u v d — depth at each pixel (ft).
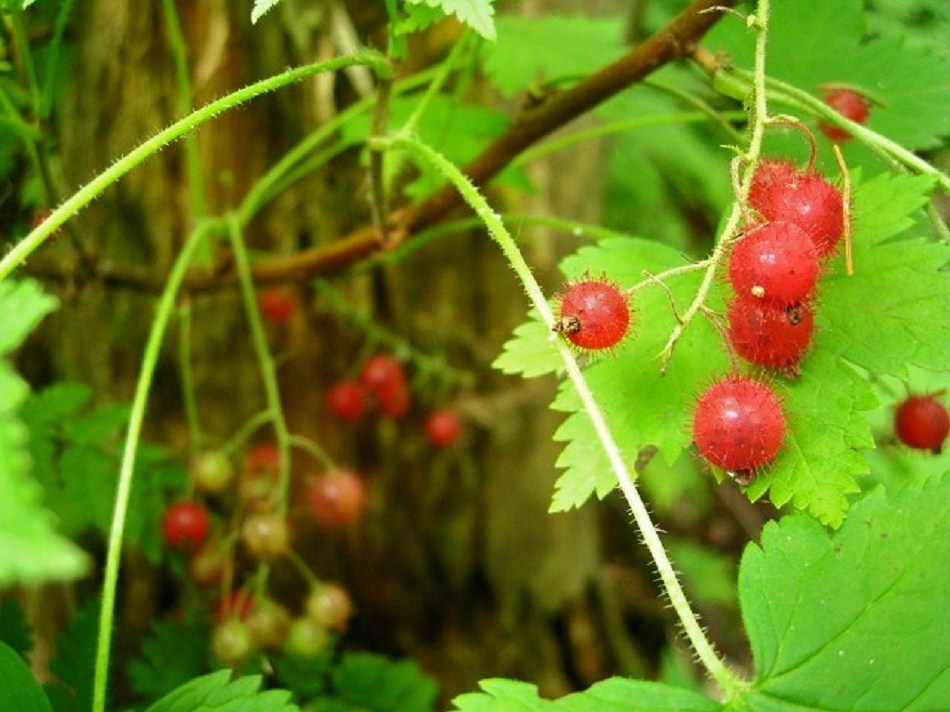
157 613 0.78
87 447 0.60
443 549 0.88
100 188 0.41
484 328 0.85
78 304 0.70
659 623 1.17
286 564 0.82
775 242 0.40
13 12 0.51
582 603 0.95
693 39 0.49
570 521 0.93
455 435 0.81
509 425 0.86
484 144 0.70
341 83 0.77
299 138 0.77
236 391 0.80
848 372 0.43
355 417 0.78
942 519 0.39
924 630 0.37
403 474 0.86
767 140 0.57
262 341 0.63
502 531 0.89
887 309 0.44
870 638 0.37
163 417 0.79
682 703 0.37
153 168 0.74
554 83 0.56
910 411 0.48
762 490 0.41
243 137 0.76
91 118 0.73
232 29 0.73
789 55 0.61
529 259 0.86
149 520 0.62
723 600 1.22
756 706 0.37
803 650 0.38
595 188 0.94
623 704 0.37
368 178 0.59
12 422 0.28
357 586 0.86
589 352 0.43
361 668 0.67
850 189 0.44
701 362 0.45
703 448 0.41
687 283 0.47
